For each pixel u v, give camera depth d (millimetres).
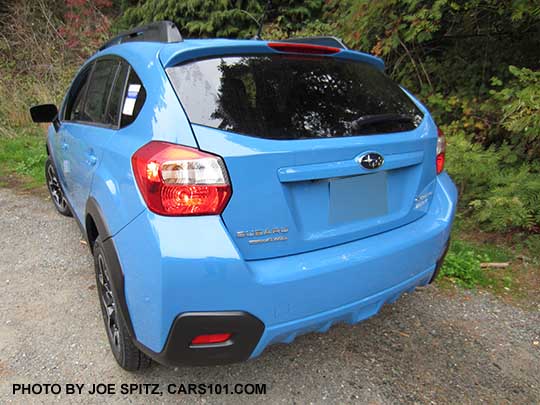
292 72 2084
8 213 4699
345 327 2736
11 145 7227
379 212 2125
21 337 2605
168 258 1654
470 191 4414
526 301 3084
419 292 3156
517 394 2229
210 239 1678
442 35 5398
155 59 2037
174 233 1675
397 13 5184
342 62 2350
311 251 1923
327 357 2469
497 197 3756
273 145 1783
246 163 1728
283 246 1848
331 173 1889
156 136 1821
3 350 2492
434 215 2367
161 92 1896
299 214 1880
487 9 4766
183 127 1769
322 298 1862
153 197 1728
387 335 2674
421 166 2271
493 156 4242
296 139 1843
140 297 1808
